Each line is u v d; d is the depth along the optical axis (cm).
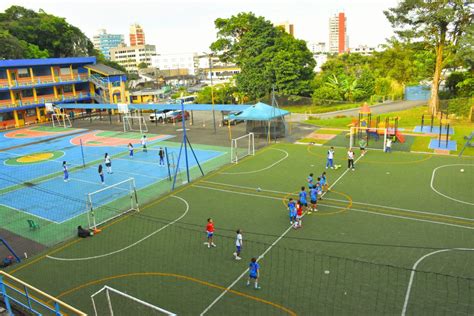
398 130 4619
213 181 3147
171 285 1714
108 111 7162
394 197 2595
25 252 2120
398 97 7681
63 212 2684
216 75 16225
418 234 2067
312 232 2147
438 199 2527
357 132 4431
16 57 7669
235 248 2014
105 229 2356
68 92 7575
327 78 7981
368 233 2103
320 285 1638
